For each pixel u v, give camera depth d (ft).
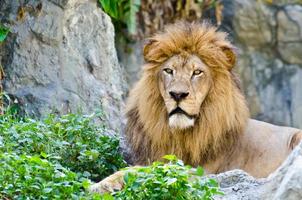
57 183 34.60
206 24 44.52
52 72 52.03
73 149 42.70
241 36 78.59
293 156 32.81
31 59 51.80
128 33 74.08
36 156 35.81
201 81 42.93
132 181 33.83
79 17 53.67
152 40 44.21
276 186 32.99
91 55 53.93
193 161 43.39
